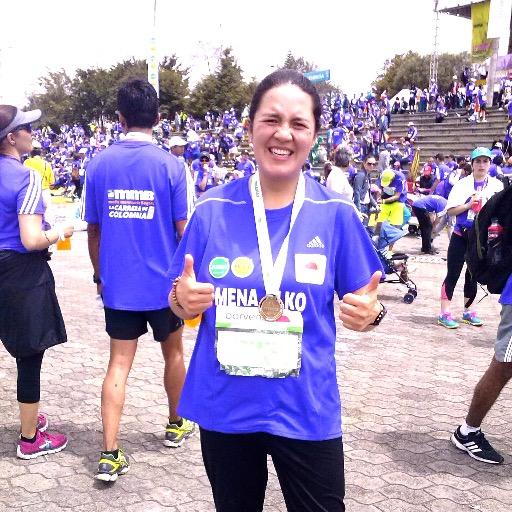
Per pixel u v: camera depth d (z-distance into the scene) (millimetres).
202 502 3027
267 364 1730
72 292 8125
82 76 72875
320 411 1758
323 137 28047
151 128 3295
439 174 17484
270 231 1784
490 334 6398
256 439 1823
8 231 3170
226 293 1757
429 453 3607
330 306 1817
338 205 1819
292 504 1824
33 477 3236
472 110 29719
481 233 3430
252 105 1803
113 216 3186
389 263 7832
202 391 1804
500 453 3646
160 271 3219
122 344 3287
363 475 3328
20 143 3256
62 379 4750
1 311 3217
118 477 3248
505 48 37938
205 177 17359
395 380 4871
